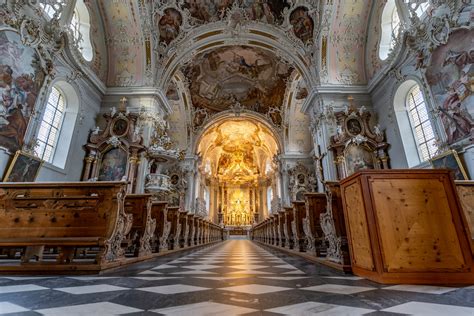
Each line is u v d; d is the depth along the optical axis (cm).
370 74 1321
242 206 3478
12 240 350
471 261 288
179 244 899
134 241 569
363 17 1322
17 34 789
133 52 1362
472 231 454
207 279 316
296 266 452
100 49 1314
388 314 172
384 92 1217
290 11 1449
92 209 388
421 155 1065
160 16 1393
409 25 1005
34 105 858
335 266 408
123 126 1248
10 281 298
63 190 395
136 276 338
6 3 753
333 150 1238
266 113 2308
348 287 265
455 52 807
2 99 741
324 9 1302
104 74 1348
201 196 2702
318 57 1383
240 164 3588
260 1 1483
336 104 1319
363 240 329
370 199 316
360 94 1334
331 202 439
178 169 2134
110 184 395
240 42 1599
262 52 1834
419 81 970
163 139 1338
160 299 214
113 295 228
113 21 1315
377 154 1195
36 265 354
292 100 2125
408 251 294
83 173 1156
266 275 349
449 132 830
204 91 2184
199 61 1877
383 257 292
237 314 172
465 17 775
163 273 366
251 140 3056
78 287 263
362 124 1245
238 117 2338
